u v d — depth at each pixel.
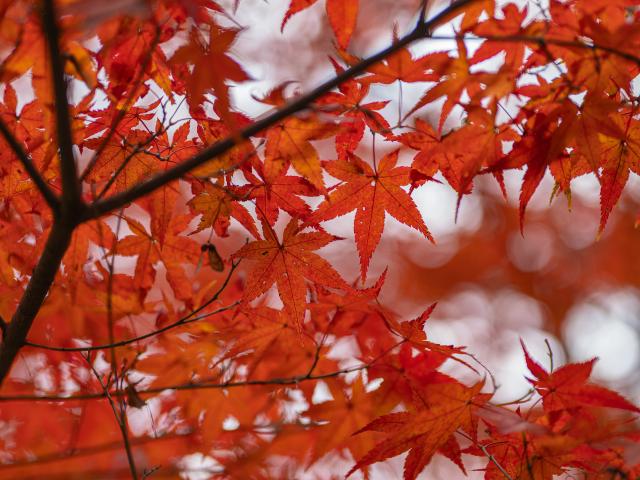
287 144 1.05
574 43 1.02
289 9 1.05
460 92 1.04
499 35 1.04
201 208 1.08
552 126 1.05
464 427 1.06
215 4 1.03
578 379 1.06
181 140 1.08
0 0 1.01
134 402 1.10
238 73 1.02
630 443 1.05
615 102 1.04
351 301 1.11
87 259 1.13
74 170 1.01
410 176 1.08
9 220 1.11
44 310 1.15
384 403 1.12
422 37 1.02
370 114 1.05
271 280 1.08
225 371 1.13
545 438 1.04
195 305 1.13
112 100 1.06
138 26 1.03
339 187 1.08
